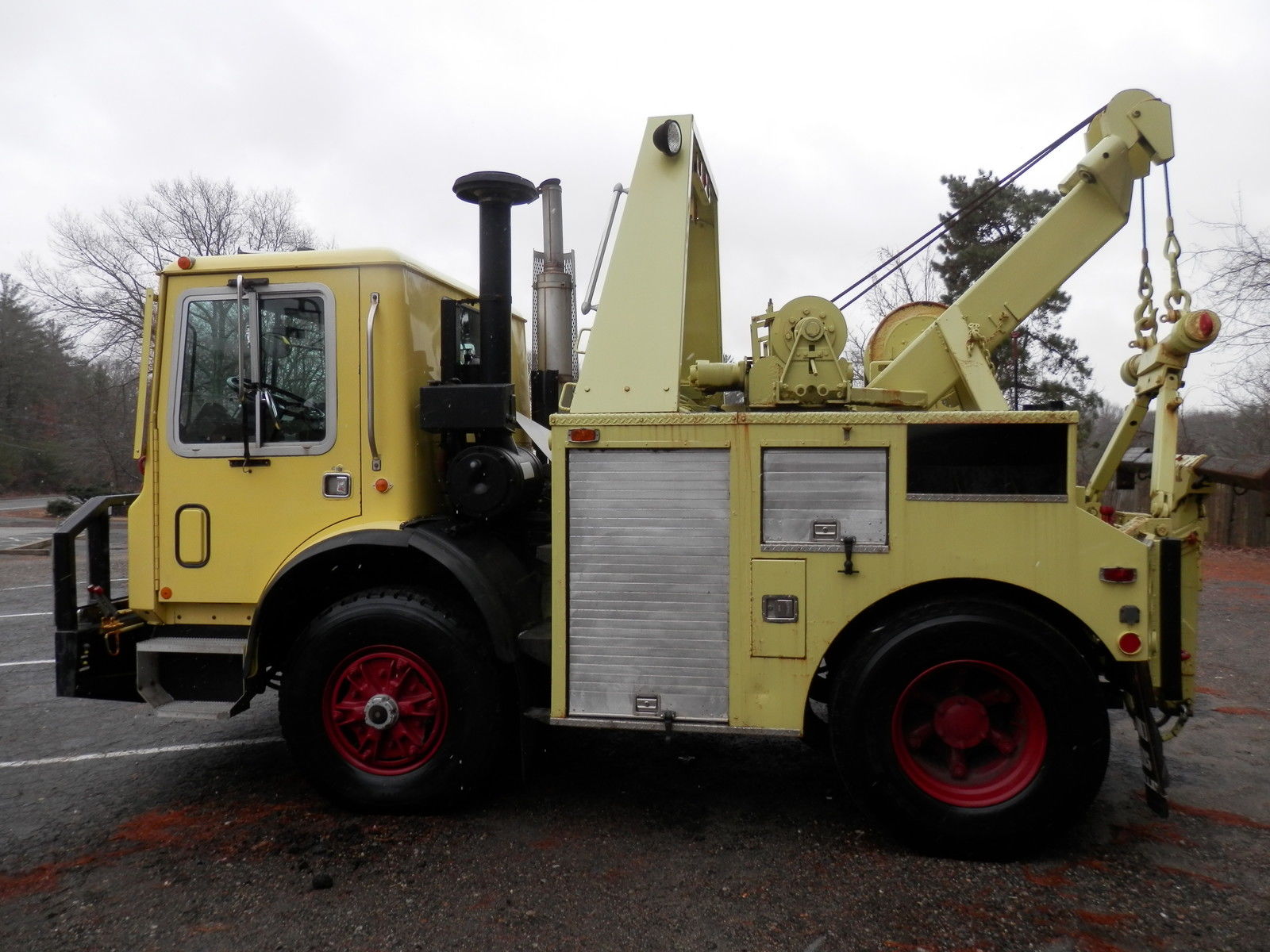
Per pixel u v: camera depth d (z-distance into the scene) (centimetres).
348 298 382
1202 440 2380
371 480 380
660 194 375
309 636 373
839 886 312
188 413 393
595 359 362
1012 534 322
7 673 673
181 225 3228
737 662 337
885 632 329
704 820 373
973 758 340
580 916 293
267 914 296
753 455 334
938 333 395
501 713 372
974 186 2094
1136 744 478
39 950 276
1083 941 276
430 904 302
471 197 400
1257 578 1150
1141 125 388
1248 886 312
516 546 417
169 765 452
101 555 427
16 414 4800
